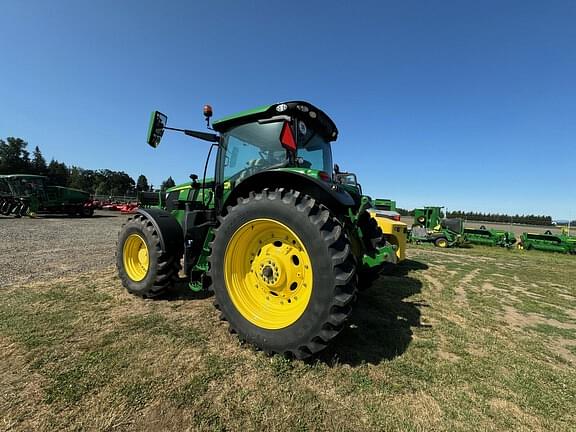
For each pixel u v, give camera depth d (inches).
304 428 61.2
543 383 81.2
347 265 81.7
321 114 127.2
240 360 85.0
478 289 181.2
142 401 66.7
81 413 62.8
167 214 146.5
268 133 120.7
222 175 134.7
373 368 84.3
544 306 151.7
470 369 86.4
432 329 114.3
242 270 102.2
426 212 555.5
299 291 92.4
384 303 144.3
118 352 86.7
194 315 116.6
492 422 65.8
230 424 61.4
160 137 127.0
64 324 104.3
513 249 473.7
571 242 434.9
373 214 227.3
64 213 717.9
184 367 80.3
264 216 93.4
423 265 261.6
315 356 88.5
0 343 89.5
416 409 68.6
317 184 90.8
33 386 70.4
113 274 175.3
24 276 165.3
